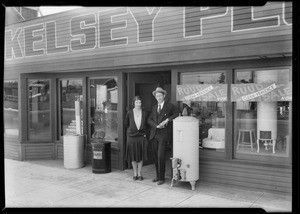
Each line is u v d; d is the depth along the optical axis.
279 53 4.48
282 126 4.90
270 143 5.00
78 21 6.52
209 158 5.45
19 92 7.60
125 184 5.58
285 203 4.51
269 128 5.00
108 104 6.81
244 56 4.77
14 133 7.92
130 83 6.56
